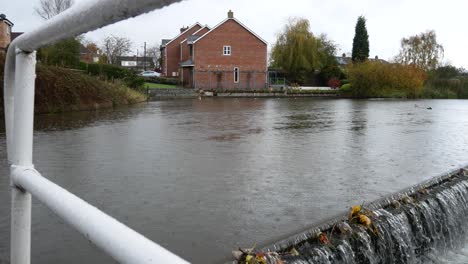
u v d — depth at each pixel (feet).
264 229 10.82
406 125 39.45
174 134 31.65
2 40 83.35
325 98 114.42
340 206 12.90
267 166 19.49
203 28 145.79
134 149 24.47
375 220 11.65
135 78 93.66
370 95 121.90
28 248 3.47
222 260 8.92
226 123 40.60
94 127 36.29
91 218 2.02
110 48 169.37
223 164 19.98
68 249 9.55
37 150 23.98
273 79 150.00
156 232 10.75
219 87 129.08
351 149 24.62
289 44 145.69
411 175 17.29
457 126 38.47
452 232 14.71
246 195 14.38
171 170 18.60
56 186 2.66
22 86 3.29
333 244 10.18
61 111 55.21
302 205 13.06
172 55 158.61
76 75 63.52
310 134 31.94
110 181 16.49
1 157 21.54
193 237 10.34
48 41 2.76
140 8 1.69
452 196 15.34
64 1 117.80
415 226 12.91
